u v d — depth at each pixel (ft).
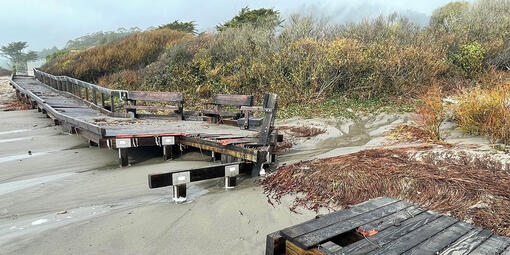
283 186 15.98
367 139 24.59
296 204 14.19
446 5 54.19
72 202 15.78
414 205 10.80
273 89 39.96
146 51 70.69
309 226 9.13
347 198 14.03
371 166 16.60
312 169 17.17
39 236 12.11
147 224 12.86
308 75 39.47
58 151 26.05
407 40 42.55
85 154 25.00
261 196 15.24
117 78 61.41
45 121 40.65
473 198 12.79
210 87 46.80
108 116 34.40
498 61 37.04
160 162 22.44
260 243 11.37
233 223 12.81
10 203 15.90
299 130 28.27
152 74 57.41
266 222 12.83
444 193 13.37
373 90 36.52
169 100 32.19
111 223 13.03
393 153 18.53
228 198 15.21
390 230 8.89
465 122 22.31
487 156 16.96
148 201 15.38
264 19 57.26
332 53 38.27
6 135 32.42
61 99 47.01
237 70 46.75
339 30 47.78
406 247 7.98
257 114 35.42
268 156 18.99
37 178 19.67
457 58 37.83
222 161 21.15
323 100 36.86
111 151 25.82
